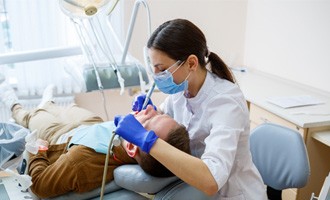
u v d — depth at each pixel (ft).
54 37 8.77
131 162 3.98
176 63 3.52
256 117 8.14
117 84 4.35
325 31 8.23
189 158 3.06
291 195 7.43
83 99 9.97
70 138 4.53
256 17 10.57
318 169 7.17
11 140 3.99
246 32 11.11
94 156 3.82
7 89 6.21
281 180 5.49
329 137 6.66
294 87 9.20
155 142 3.11
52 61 8.86
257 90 8.81
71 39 8.86
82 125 5.26
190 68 3.62
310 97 8.21
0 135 4.64
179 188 3.48
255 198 4.20
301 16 8.90
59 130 5.36
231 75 4.08
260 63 10.69
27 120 5.87
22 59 4.10
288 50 9.48
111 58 4.62
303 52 8.97
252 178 4.30
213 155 3.18
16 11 8.30
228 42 11.04
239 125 3.56
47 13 8.55
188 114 4.17
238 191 4.17
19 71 8.71
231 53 11.19
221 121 3.49
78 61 4.82
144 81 4.39
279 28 9.71
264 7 10.18
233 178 4.14
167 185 3.58
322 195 3.74
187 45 3.50
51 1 8.49
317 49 8.52
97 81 4.25
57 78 9.07
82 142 4.02
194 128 4.03
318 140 6.84
